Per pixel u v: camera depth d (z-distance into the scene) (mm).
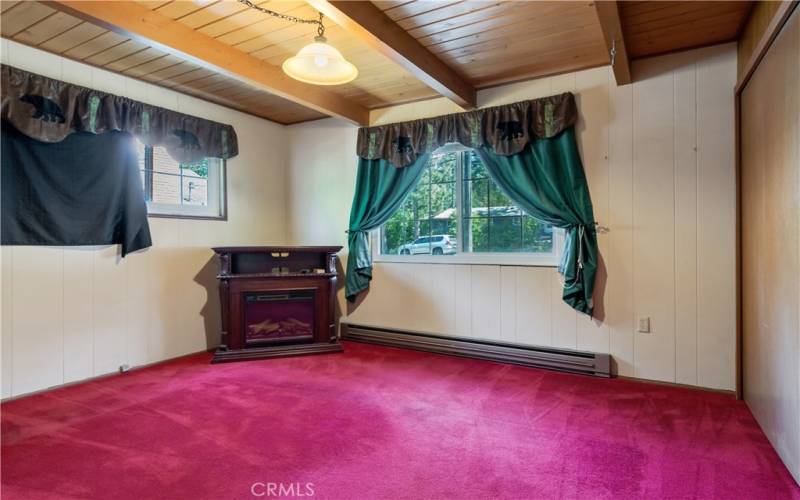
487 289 3619
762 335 2254
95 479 1827
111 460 1978
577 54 2959
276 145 4566
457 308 3762
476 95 3588
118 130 3195
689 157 2879
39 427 2318
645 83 3004
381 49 2533
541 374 3201
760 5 2244
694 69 2861
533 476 1842
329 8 2152
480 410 2529
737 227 2697
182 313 3713
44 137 2799
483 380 3062
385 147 3969
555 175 3229
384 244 4238
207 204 3979
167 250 3611
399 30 2588
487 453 2031
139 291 3410
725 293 2787
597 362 3117
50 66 2885
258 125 4379
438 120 3682
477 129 3488
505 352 3469
